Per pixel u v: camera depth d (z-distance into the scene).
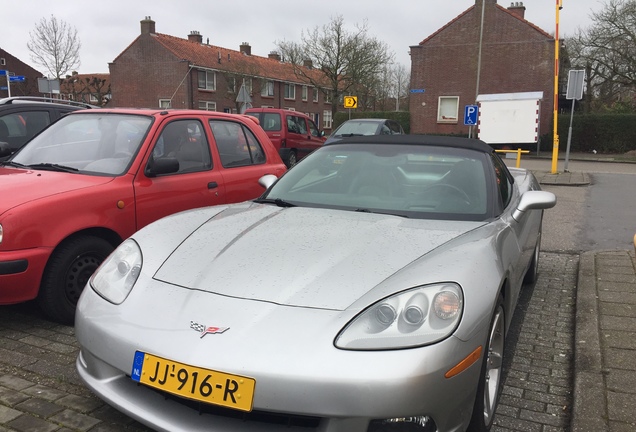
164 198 4.27
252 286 2.24
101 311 2.37
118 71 43.88
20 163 4.46
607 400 2.69
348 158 3.66
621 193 11.09
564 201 10.05
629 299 4.15
